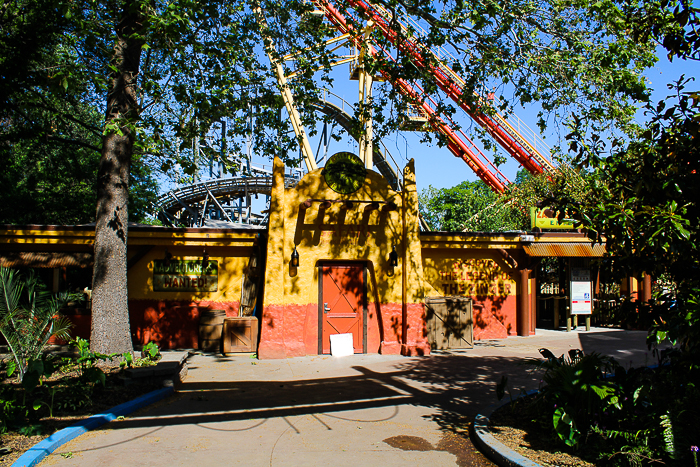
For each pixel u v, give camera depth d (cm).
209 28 1118
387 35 1219
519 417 680
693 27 632
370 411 770
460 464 551
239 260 1478
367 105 1316
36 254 1362
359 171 1309
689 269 607
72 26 1159
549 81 1111
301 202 1274
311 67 1271
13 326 847
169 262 1435
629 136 1067
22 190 2217
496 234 1589
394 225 1323
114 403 761
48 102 1315
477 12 1043
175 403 809
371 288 1320
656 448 495
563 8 1067
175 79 1099
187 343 1426
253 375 1038
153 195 2655
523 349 1365
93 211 2389
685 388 550
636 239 573
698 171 570
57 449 582
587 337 1603
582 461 514
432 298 1404
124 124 954
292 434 657
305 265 1277
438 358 1232
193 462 550
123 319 1020
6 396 646
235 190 3306
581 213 624
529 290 1677
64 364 955
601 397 536
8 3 1157
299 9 1238
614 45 998
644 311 642
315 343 1289
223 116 1230
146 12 916
